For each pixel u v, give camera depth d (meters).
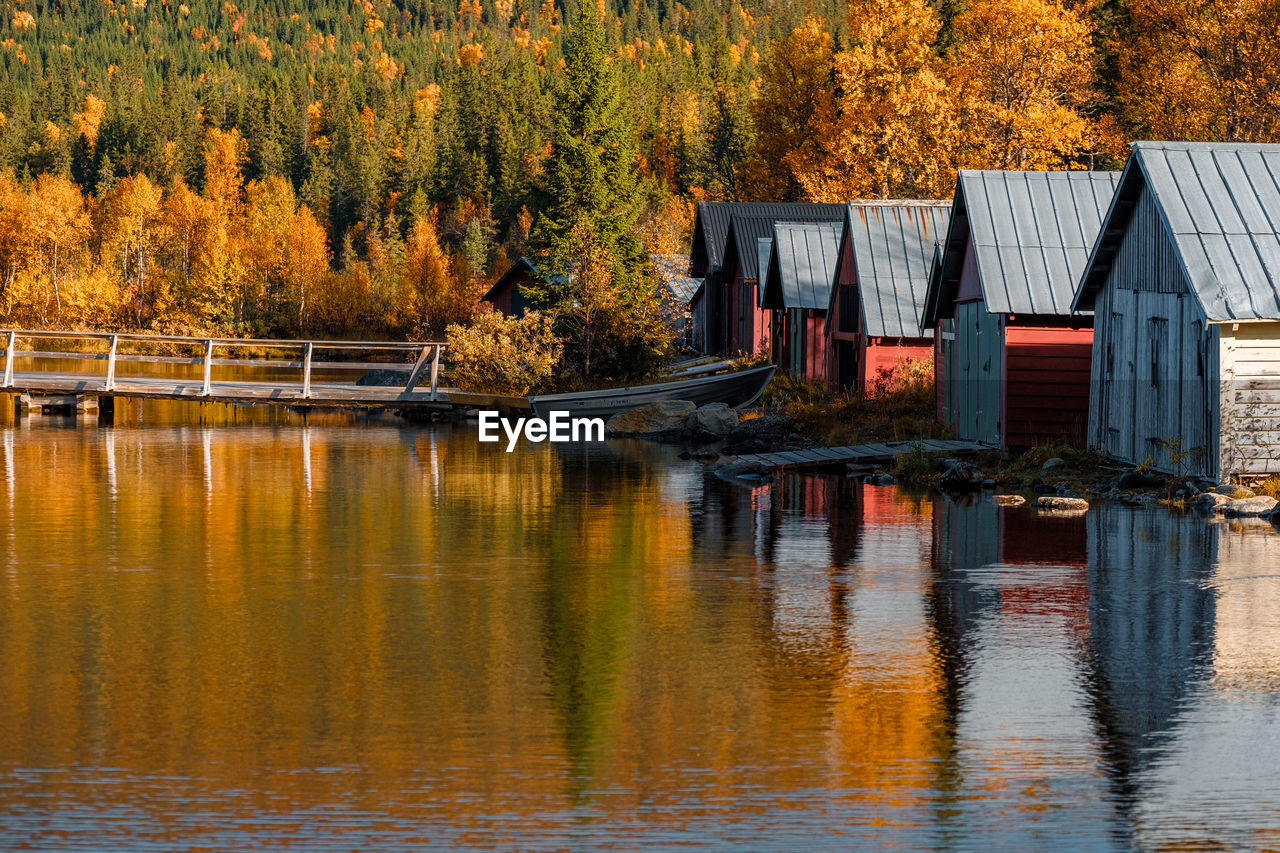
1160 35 116.12
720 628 21.80
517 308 116.69
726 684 18.31
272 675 18.81
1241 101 108.25
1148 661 19.39
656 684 18.33
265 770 14.82
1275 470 35.94
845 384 66.62
